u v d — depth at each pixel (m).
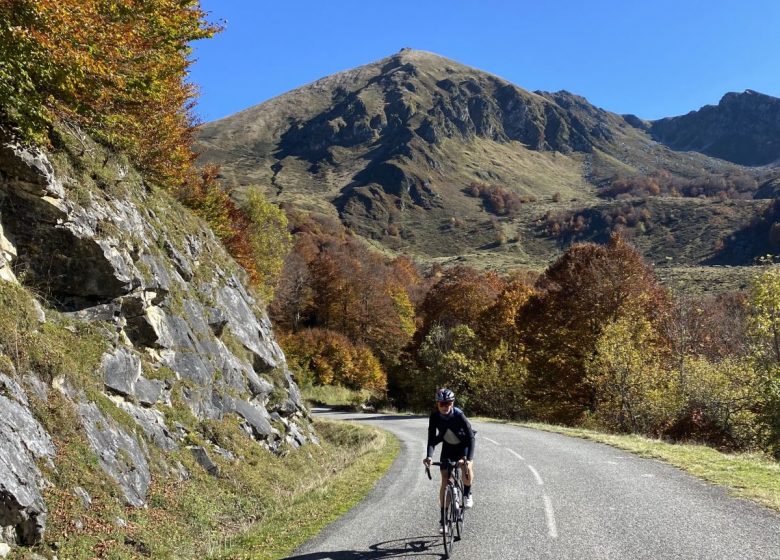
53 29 9.83
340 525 9.30
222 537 10.39
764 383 22.58
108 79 12.11
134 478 10.34
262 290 42.16
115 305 12.98
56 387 9.71
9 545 6.94
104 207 13.70
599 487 10.95
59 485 8.33
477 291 60.25
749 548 7.06
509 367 40.25
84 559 7.74
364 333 74.94
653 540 7.47
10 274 10.70
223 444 14.59
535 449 17.03
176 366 14.82
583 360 34.12
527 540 7.72
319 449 21.59
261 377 20.67
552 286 47.75
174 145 21.05
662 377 27.66
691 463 13.47
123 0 11.54
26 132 10.74
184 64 17.27
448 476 7.82
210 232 23.23
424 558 7.27
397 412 49.09
